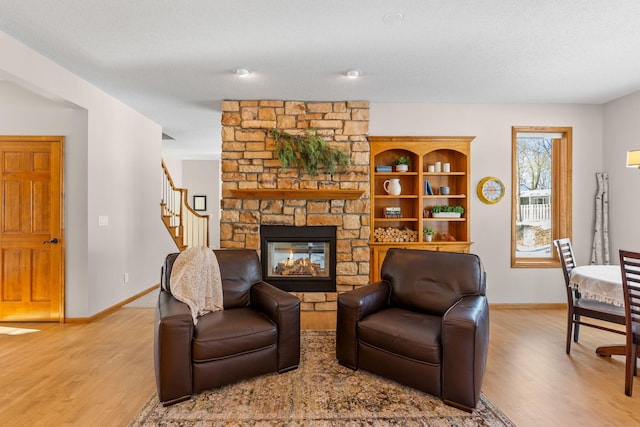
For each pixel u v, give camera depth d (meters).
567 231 4.59
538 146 4.79
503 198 4.59
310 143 4.23
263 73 3.55
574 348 3.18
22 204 3.81
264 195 4.32
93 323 3.84
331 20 2.56
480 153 4.58
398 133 4.55
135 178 4.93
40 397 2.33
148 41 2.89
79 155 3.82
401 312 2.80
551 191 4.79
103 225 4.13
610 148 4.49
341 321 2.78
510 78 3.70
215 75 3.61
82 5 2.38
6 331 3.57
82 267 3.84
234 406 2.22
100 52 3.09
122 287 4.58
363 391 2.40
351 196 4.36
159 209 5.77
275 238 4.42
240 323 2.53
